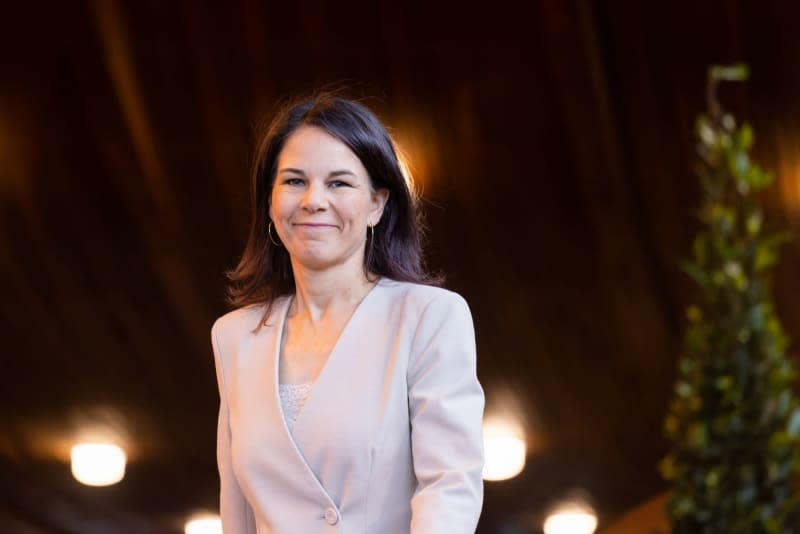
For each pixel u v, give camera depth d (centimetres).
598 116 1853
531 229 2072
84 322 2362
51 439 2764
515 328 2272
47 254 2216
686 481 455
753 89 1738
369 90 1872
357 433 669
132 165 2041
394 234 720
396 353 681
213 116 1939
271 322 722
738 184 462
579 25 1748
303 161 689
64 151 2033
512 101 1875
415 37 1817
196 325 2328
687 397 458
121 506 3073
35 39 1880
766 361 450
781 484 446
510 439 2572
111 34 1858
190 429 2698
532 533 3017
